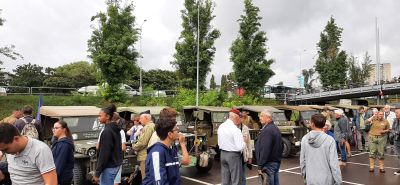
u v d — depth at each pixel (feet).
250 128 45.96
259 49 110.42
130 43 92.58
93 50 91.20
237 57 110.32
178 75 102.89
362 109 53.16
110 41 89.97
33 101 87.71
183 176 34.14
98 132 31.24
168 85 196.24
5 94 91.66
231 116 22.70
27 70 178.50
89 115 31.86
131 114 39.65
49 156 11.38
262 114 22.75
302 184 30.66
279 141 22.33
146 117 23.97
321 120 16.76
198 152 35.19
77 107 34.27
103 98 95.09
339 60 165.89
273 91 171.42
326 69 167.63
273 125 22.49
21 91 99.81
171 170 12.71
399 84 134.21
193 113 44.11
